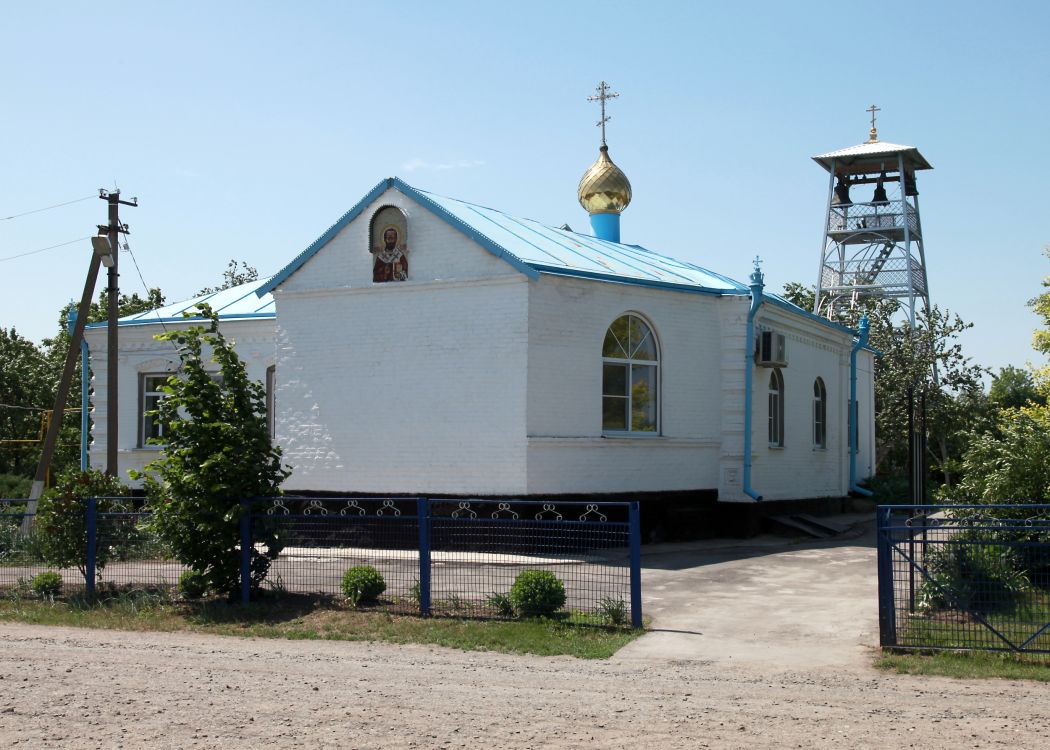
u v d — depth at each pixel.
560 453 19.53
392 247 20.58
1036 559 12.53
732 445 22.44
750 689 9.45
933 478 40.06
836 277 39.41
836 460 29.02
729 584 15.56
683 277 23.16
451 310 19.95
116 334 23.12
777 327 24.45
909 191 39.06
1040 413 19.81
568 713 8.59
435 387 20.02
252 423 14.69
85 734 8.17
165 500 14.46
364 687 9.66
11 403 44.72
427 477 19.94
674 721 8.30
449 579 14.30
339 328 21.14
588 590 13.38
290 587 14.88
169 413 14.66
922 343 38.31
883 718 8.34
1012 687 9.41
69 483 15.81
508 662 10.84
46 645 12.20
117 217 23.44
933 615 11.62
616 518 20.23
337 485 20.86
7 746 7.87
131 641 12.42
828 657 10.84
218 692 9.51
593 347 20.20
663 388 21.47
